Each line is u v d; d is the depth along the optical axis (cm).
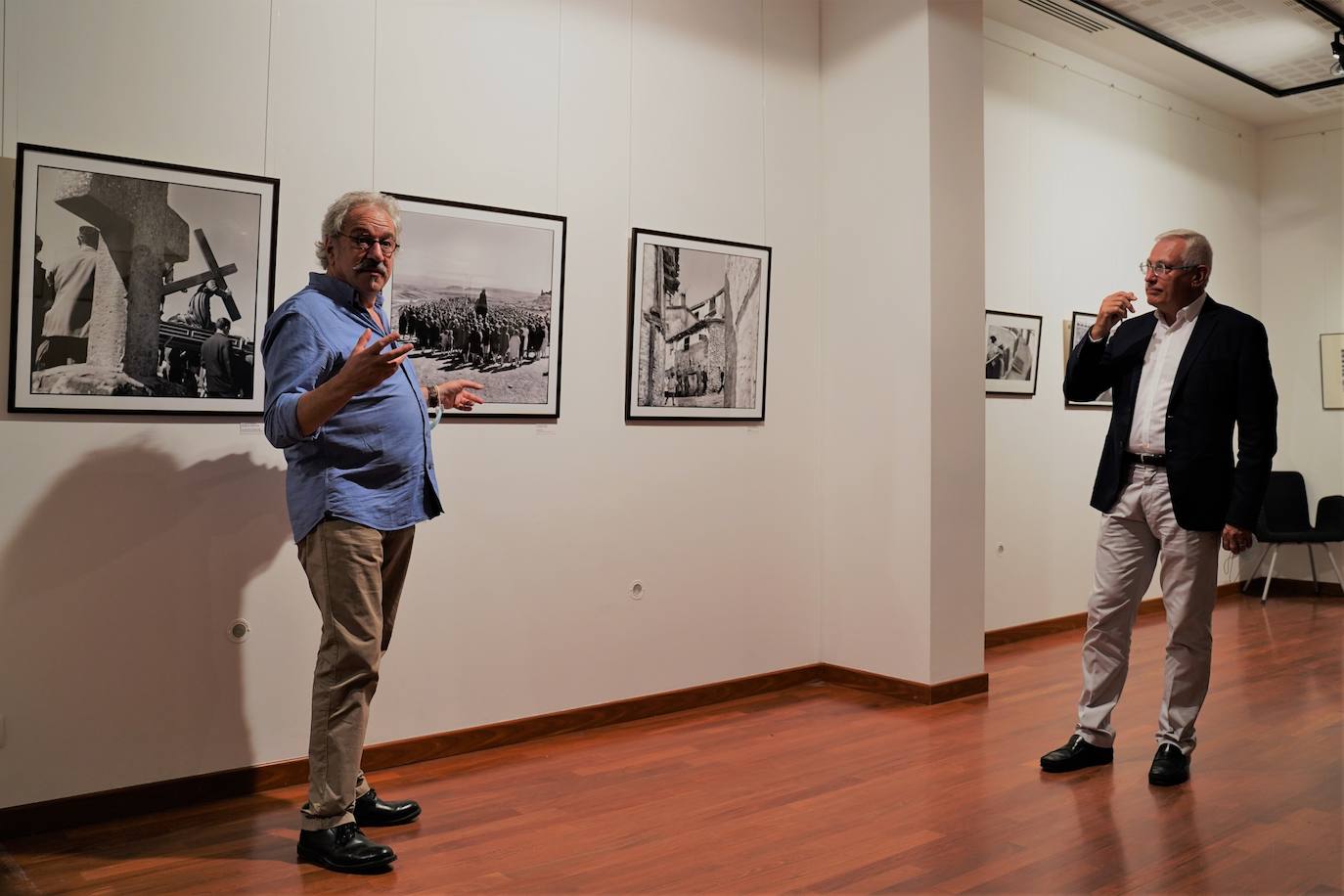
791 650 517
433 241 390
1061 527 703
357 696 288
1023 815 321
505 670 411
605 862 285
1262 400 351
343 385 265
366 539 290
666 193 466
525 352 416
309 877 274
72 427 316
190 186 334
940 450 485
